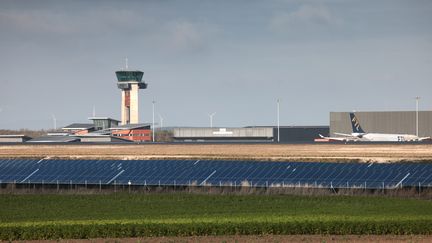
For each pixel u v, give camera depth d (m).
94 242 113.31
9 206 156.25
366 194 169.00
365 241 111.56
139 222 125.62
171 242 112.06
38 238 117.44
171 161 198.88
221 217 133.50
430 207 147.50
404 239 113.12
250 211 144.50
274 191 172.62
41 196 171.62
